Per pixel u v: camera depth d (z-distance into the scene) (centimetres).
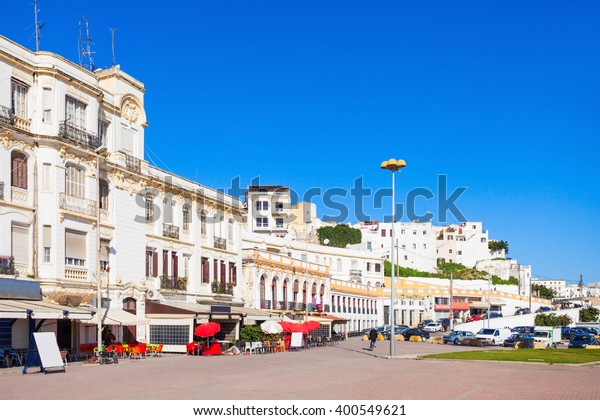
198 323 4559
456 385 2333
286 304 6788
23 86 3541
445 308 11325
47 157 3581
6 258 3294
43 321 3531
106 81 4338
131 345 3919
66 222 3659
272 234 11456
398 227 14412
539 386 2322
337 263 10000
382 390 2153
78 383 2316
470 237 16300
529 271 16362
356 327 8988
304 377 2623
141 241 4491
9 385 2247
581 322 10400
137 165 4466
